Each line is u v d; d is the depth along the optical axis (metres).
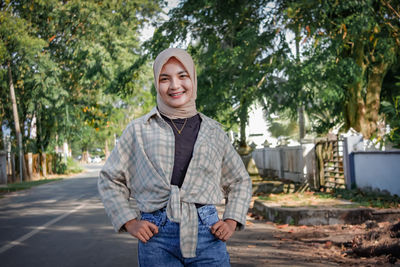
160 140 2.15
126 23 20.92
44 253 5.98
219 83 15.43
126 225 2.11
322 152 13.83
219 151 2.25
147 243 2.10
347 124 16.31
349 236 6.47
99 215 9.80
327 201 9.37
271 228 7.69
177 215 2.05
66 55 23.52
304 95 13.49
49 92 24.77
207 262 2.11
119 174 2.20
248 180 2.32
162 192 2.10
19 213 10.72
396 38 12.74
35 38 22.14
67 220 9.17
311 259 5.18
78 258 5.62
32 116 29.78
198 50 15.22
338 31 11.37
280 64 12.59
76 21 21.61
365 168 11.16
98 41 21.45
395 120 10.37
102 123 27.81
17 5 23.52
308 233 6.89
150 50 14.84
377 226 6.72
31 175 27.28
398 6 11.79
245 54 12.98
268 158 21.19
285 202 9.37
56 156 34.97
